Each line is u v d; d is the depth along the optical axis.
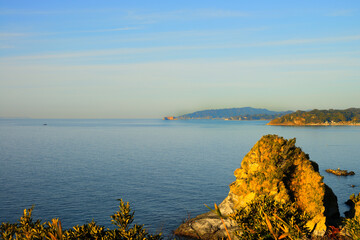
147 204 63.66
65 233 12.46
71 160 136.75
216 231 38.78
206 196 71.31
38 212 57.66
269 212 18.31
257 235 16.12
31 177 94.44
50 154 159.00
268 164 38.09
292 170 38.62
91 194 72.81
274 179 37.41
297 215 18.53
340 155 161.62
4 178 92.06
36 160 135.38
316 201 35.75
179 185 83.69
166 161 135.50
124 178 94.19
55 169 111.12
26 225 12.22
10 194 71.75
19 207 60.72
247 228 17.25
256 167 39.03
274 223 14.78
